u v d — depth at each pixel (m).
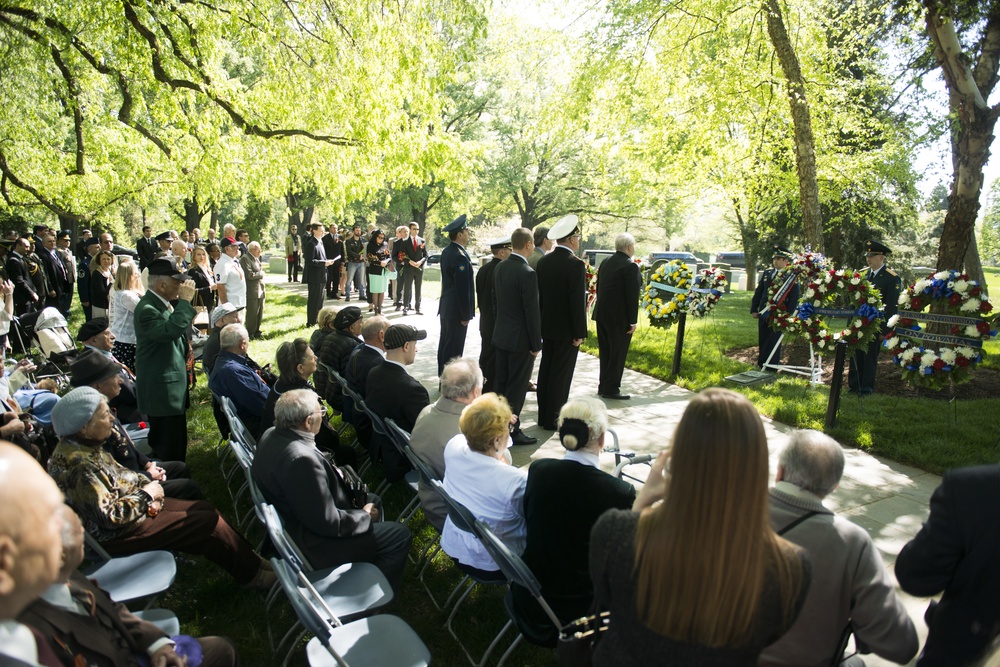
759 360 9.06
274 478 3.19
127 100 8.93
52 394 4.95
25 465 1.49
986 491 1.91
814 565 1.99
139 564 2.99
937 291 6.25
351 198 10.27
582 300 5.99
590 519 2.55
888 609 1.98
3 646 1.42
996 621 1.88
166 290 4.57
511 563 2.47
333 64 8.76
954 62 8.29
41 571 1.46
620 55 11.05
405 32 8.67
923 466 5.38
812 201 9.52
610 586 1.50
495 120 30.12
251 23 8.30
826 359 9.73
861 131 12.89
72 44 8.27
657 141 13.38
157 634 2.10
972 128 8.30
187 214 29.41
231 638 3.27
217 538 3.41
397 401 4.37
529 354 5.93
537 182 31.83
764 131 12.00
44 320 6.94
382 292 12.81
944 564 1.96
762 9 9.29
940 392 7.91
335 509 3.20
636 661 1.44
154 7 7.93
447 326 7.77
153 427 4.67
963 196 8.51
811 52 11.05
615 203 31.08
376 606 2.83
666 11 10.27
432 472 3.41
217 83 8.87
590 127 12.73
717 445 1.37
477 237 48.34
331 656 2.51
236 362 4.91
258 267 10.39
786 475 2.10
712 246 48.88
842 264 18.34
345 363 5.66
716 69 10.64
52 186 11.46
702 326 12.94
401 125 9.45
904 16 9.52
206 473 5.23
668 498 1.43
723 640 1.34
